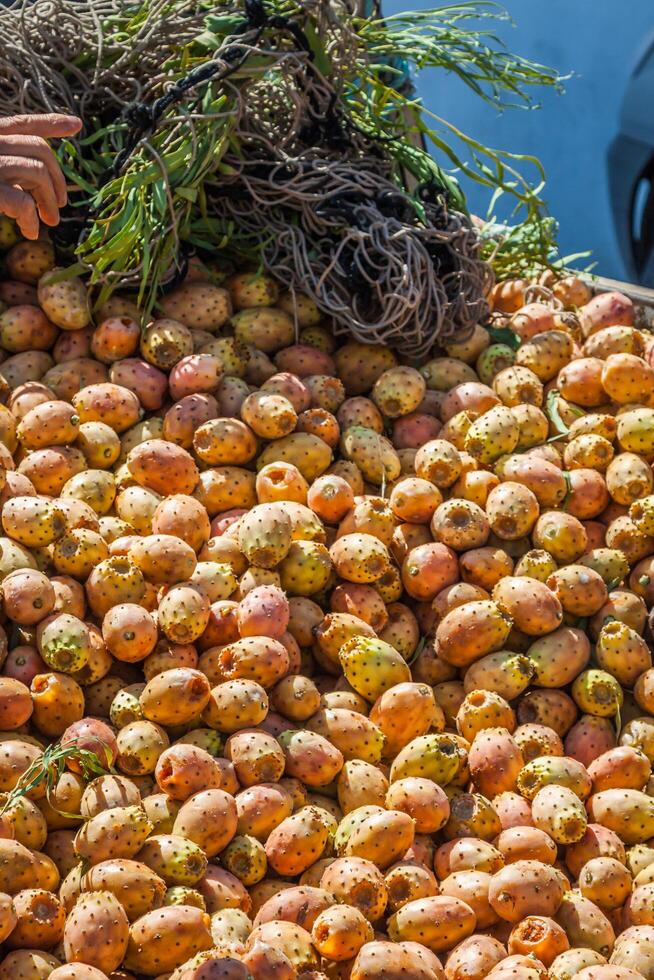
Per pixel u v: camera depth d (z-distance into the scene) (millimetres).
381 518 2047
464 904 1534
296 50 2406
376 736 1793
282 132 2516
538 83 2791
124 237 2215
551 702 1911
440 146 2723
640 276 3719
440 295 2447
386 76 2799
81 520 1964
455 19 2756
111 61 2467
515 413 2281
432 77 3828
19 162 2023
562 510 2168
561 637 1948
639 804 1739
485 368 2480
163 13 2414
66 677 1733
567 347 2447
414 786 1682
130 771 1688
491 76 2768
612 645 1949
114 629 1772
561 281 2770
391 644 1992
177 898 1490
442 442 2172
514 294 2768
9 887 1467
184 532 1960
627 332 2441
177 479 2076
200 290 2432
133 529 2027
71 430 2102
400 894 1578
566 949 1518
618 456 2211
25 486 1975
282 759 1696
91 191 2352
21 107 2383
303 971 1418
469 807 1707
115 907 1416
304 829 1607
